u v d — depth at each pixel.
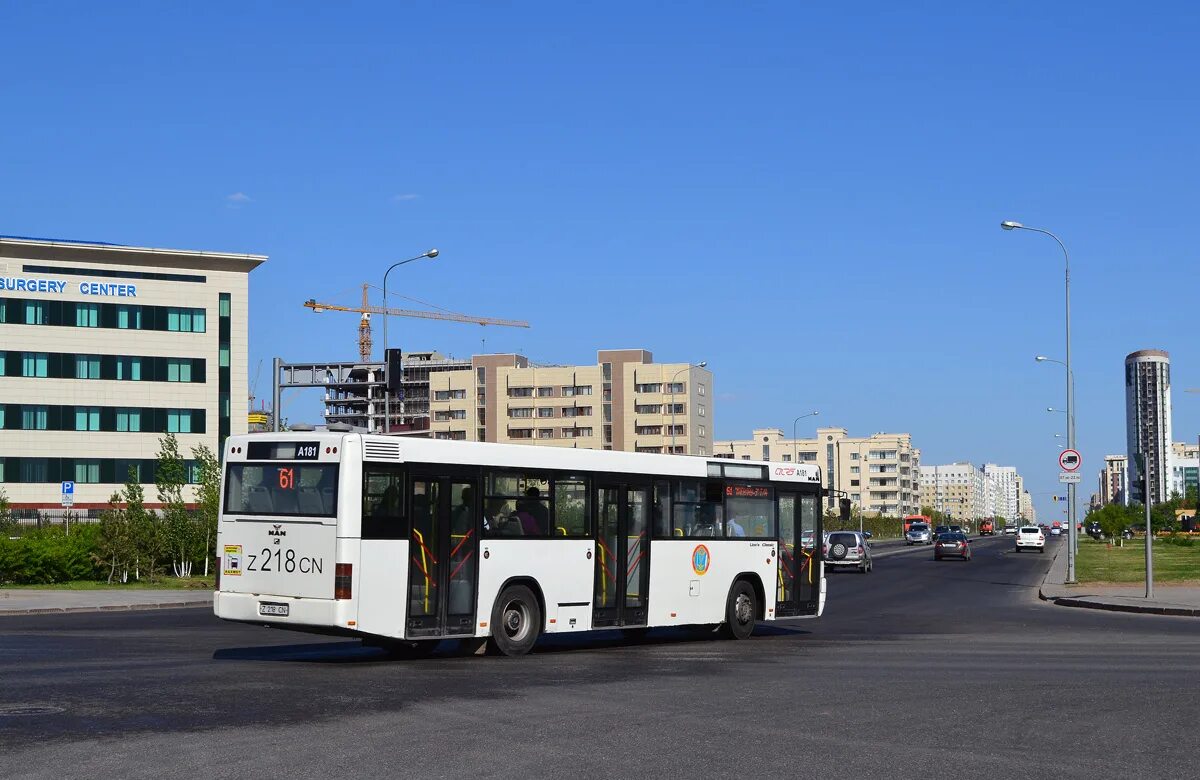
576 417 151.50
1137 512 137.00
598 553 19.22
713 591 21.20
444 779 8.70
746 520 22.05
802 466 23.47
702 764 9.39
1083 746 10.39
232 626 23.75
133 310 98.38
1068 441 41.59
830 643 20.88
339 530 16.05
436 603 16.98
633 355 150.88
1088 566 56.88
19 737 10.13
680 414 148.62
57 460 94.88
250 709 11.85
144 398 98.12
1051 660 17.72
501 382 154.12
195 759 9.27
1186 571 49.16
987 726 11.40
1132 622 26.39
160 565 39.88
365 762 9.26
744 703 12.80
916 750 10.11
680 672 15.82
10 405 93.69
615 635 22.86
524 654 18.11
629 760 9.52
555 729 10.94
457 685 14.05
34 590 34.16
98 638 20.55
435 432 156.62
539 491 18.45
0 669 15.21
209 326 100.75
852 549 54.94
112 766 8.97
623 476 19.77
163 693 12.94
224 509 17.16
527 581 18.22
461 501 17.41
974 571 56.91
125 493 40.28
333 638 21.02
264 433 17.02
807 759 9.65
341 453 16.20
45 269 95.44
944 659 17.84
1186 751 10.20
